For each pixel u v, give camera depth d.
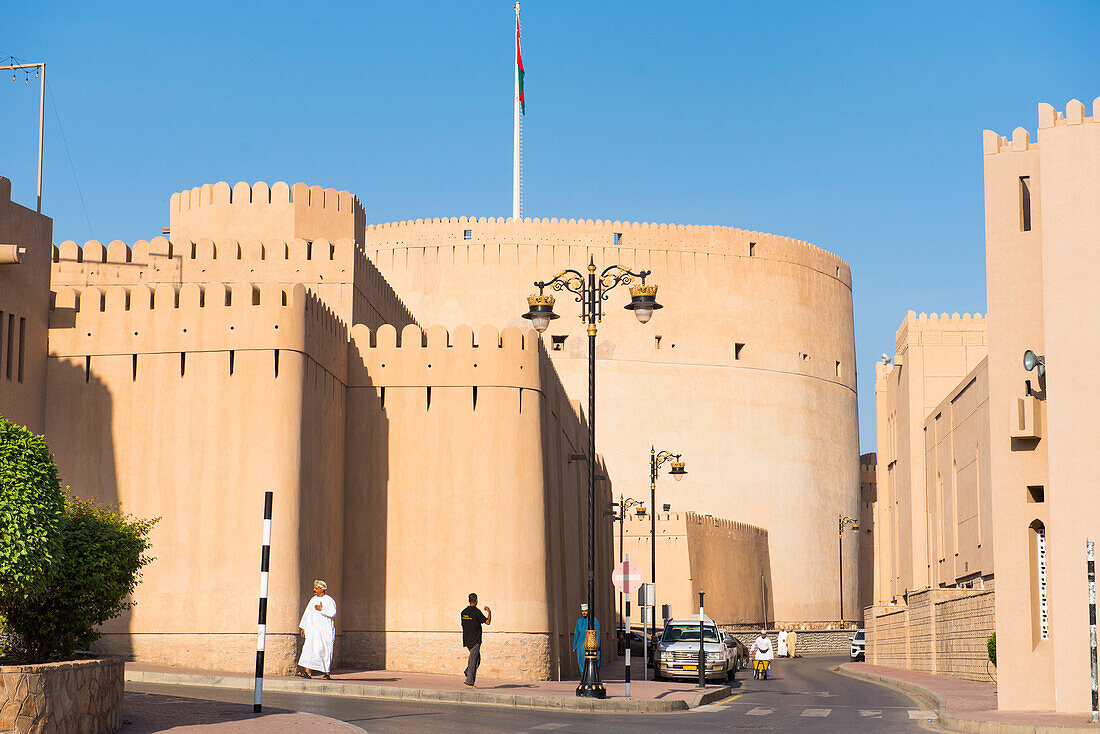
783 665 61.19
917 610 48.81
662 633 38.84
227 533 26.38
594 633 24.83
